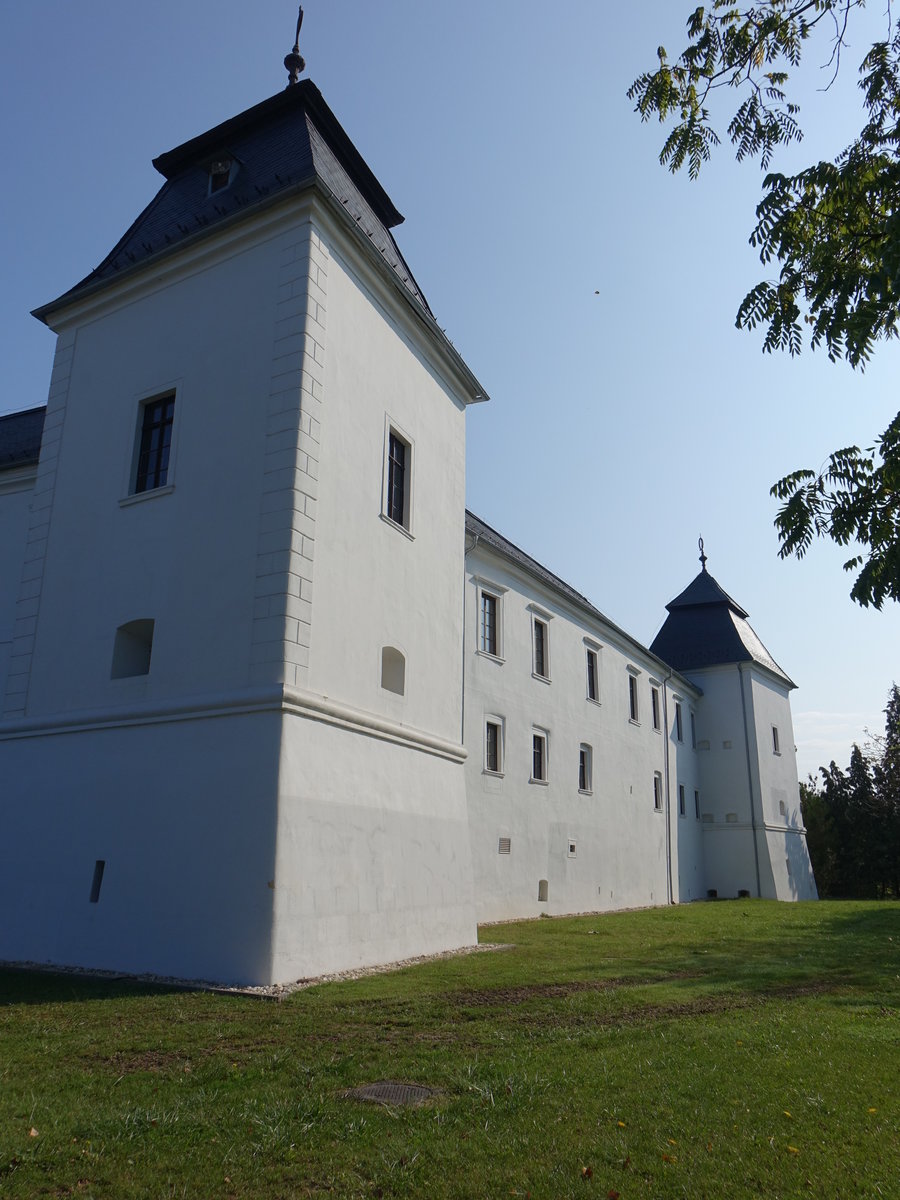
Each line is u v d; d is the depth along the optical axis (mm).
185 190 16453
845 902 32094
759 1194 4062
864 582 5207
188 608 12828
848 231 5773
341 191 15578
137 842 12031
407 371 16500
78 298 15914
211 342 14102
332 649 12773
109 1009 8727
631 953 13922
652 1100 5383
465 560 20828
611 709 29891
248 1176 4332
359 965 11930
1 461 18375
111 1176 4328
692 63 6820
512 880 21453
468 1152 4574
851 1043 7117
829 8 6348
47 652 14352
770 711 43188
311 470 12766
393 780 13883
